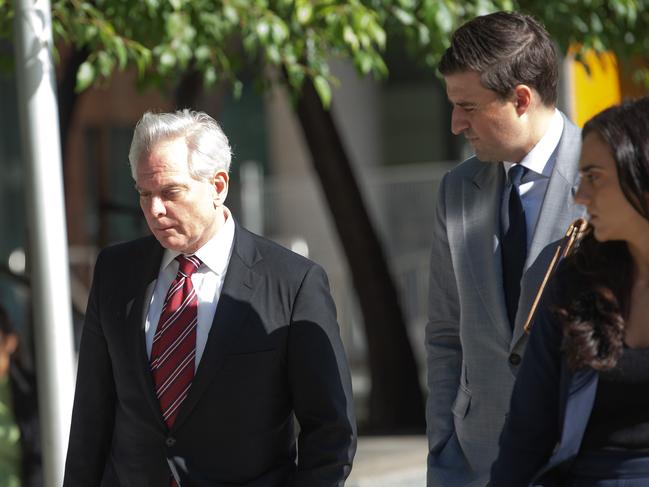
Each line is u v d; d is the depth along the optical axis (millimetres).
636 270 5188
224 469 6383
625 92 15359
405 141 33188
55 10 10508
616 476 5129
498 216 6793
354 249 18828
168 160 6246
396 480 13586
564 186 6539
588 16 13000
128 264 6742
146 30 11180
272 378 6449
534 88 6398
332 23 10922
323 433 6387
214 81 11492
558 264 5895
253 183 31062
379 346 18875
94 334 6738
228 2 10930
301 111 18516
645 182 4926
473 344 6805
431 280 7258
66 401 8047
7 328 9898
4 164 30500
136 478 6480
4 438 9781
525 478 5336
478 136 6520
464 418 6891
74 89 14344
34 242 8070
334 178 18641
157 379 6457
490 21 6418
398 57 32875
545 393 5324
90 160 29312
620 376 5066
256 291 6496
